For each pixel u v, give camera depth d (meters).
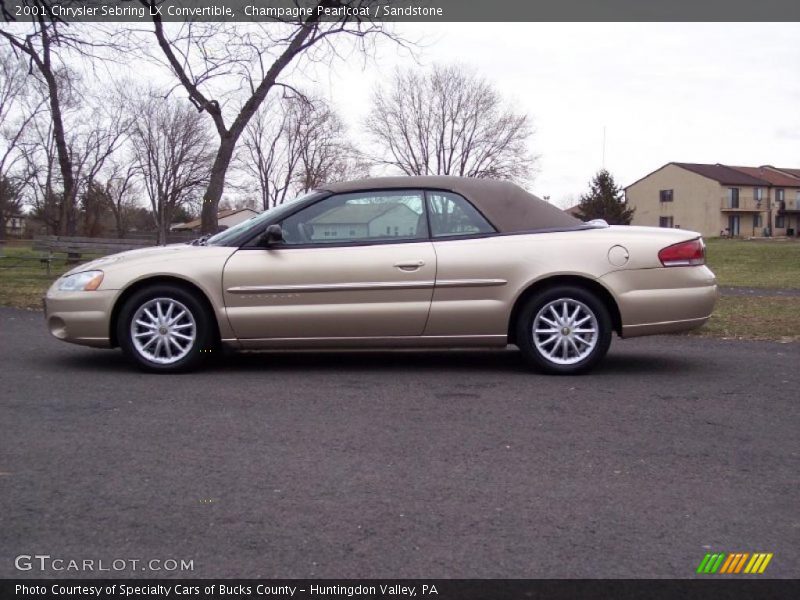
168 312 6.53
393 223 6.59
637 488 4.05
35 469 4.23
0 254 24.45
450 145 48.59
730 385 6.34
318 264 6.42
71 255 19.92
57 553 3.30
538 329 6.57
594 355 6.55
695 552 3.35
